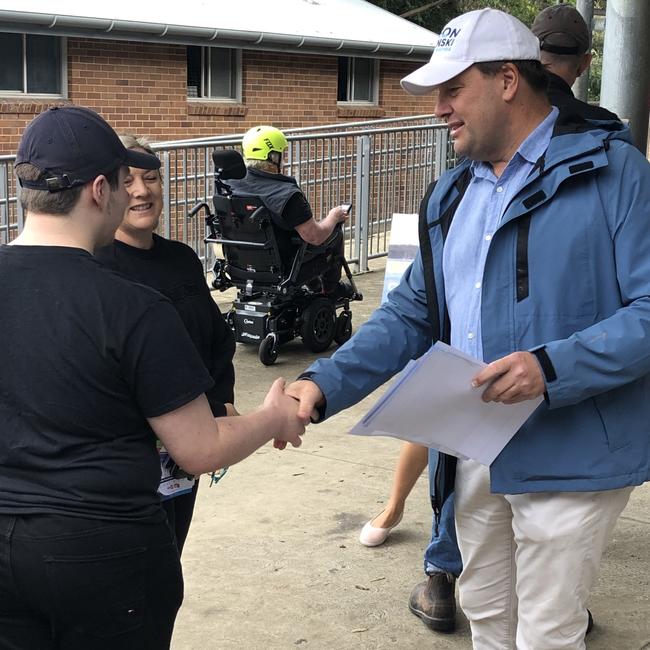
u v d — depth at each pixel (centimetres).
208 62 1316
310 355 707
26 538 198
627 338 225
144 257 282
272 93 1381
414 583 385
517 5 2481
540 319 240
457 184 266
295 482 483
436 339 269
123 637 208
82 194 208
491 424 241
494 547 281
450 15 2244
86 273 204
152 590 211
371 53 1449
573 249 237
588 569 249
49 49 1164
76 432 201
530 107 245
